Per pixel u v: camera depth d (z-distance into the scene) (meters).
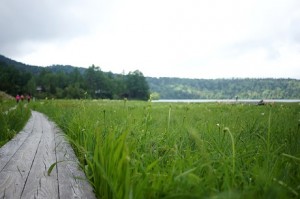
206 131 4.39
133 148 3.23
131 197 1.87
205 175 2.43
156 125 5.96
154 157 3.28
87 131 4.88
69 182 3.39
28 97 34.25
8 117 9.09
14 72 120.31
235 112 11.51
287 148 3.26
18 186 3.21
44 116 17.92
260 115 9.34
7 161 4.56
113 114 7.99
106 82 124.50
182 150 3.42
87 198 2.86
